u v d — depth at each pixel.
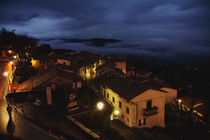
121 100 27.64
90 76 57.50
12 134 17.67
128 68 74.31
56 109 25.38
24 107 24.91
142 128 26.73
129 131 24.39
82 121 23.77
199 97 45.47
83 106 26.77
